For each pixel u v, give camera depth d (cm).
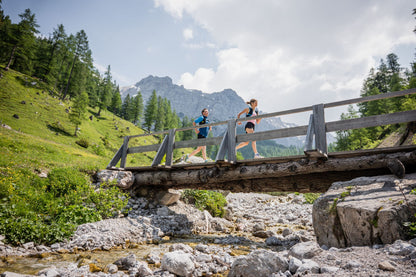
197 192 1185
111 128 9106
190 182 897
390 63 7412
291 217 1213
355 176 636
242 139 773
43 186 836
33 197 738
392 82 6456
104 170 1020
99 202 852
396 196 441
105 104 10281
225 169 804
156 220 880
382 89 7256
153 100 11412
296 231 892
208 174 836
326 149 625
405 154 536
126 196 1002
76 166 1064
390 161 534
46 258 491
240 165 777
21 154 1335
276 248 655
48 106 6750
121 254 553
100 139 7069
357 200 475
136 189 1070
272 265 353
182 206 1105
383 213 399
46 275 374
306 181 716
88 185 921
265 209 1591
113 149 6731
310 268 329
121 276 397
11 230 548
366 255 354
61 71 9325
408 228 383
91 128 7606
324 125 633
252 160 726
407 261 304
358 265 315
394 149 549
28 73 8344
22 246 533
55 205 726
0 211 607
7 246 508
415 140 1919
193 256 491
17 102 5966
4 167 897
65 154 2027
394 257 321
